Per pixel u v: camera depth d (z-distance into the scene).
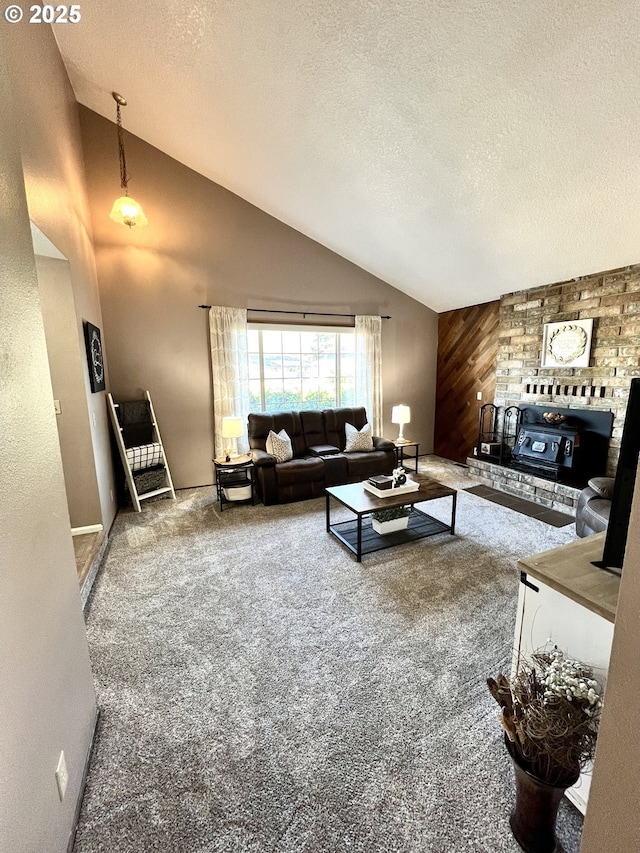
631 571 0.68
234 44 2.45
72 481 3.03
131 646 2.02
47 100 2.37
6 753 0.86
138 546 3.16
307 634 2.10
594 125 2.22
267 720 1.58
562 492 3.79
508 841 1.17
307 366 5.29
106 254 4.04
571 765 1.01
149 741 1.50
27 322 1.19
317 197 3.97
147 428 4.26
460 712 1.61
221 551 3.06
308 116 2.87
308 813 1.25
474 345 5.35
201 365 4.61
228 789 1.32
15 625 0.96
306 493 4.24
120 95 3.38
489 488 4.54
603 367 3.74
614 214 2.86
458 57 2.10
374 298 5.51
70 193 2.91
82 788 1.32
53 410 1.38
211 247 4.48
